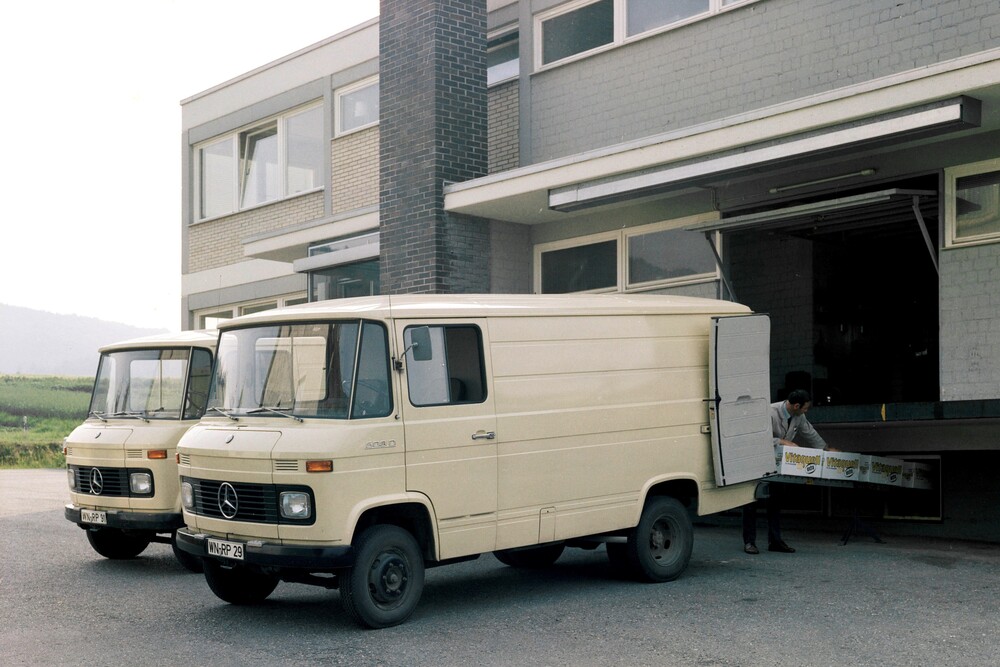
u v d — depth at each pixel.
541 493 7.82
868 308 14.91
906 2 10.22
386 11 14.16
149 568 9.83
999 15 9.52
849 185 10.94
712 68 12.01
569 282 13.98
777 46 11.34
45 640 6.87
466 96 13.77
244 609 7.82
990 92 8.67
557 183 12.02
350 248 15.78
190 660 6.29
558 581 8.76
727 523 12.52
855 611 7.29
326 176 18.48
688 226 11.60
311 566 6.73
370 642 6.63
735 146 10.35
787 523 12.43
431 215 13.36
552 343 8.03
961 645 6.32
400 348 7.21
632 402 8.44
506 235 14.15
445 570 9.49
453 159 13.56
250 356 7.58
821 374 13.99
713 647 6.36
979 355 9.91
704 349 9.03
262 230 20.00
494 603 7.82
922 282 15.13
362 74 17.78
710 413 8.96
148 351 10.05
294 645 6.60
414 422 7.17
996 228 9.86
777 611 7.33
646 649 6.34
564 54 13.88
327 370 7.11
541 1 14.13
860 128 9.39
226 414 7.52
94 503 9.72
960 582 8.34
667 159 10.94
